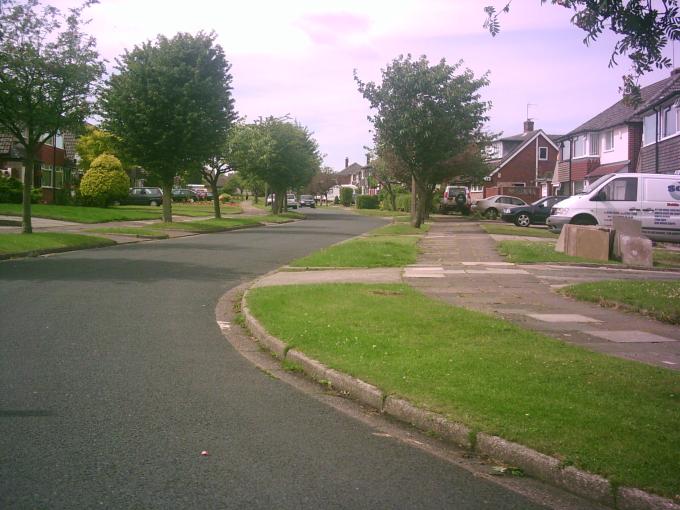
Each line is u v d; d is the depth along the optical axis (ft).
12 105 62.34
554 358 23.44
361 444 17.11
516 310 34.53
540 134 181.37
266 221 136.77
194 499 13.58
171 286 42.91
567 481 14.61
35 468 14.89
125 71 93.04
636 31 20.56
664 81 106.52
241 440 17.10
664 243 75.46
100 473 14.73
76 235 70.44
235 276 49.42
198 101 93.25
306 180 175.01
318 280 45.42
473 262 56.80
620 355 25.36
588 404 18.43
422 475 15.24
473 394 19.26
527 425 16.87
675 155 80.69
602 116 133.80
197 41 94.12
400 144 94.58
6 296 36.91
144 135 92.68
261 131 156.56
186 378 22.70
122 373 22.95
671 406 18.37
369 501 13.76
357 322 29.50
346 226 125.29
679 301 34.58
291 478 14.80
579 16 20.86
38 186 138.10
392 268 53.16
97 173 151.23
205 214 149.38
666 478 13.92
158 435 17.22
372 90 92.17
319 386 22.36
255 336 29.58
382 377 21.20
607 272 50.62
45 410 18.89
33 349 25.68
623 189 69.97
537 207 110.42
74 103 65.72
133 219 119.96
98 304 35.50
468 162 131.13
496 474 15.43
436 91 91.15
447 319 30.12
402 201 202.28
